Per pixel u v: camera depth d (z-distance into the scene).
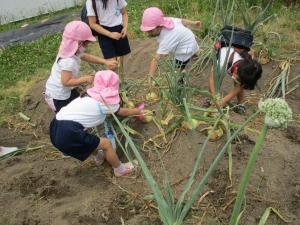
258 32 2.97
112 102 1.72
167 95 1.94
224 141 1.89
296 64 2.64
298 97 2.35
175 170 1.83
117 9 2.45
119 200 1.75
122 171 1.85
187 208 1.23
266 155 1.85
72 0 4.87
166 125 2.02
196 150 1.87
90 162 1.99
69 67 1.91
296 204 1.67
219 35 2.23
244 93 2.37
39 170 1.98
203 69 2.48
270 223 1.59
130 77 2.67
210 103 2.11
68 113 1.72
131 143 1.25
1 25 4.57
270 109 0.94
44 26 4.02
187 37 2.24
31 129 2.38
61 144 1.72
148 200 1.71
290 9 3.49
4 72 3.04
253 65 1.81
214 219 1.62
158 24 2.20
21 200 1.81
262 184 1.74
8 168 2.02
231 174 1.77
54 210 1.73
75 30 1.91
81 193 1.81
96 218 1.68
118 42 2.52
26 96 2.69
